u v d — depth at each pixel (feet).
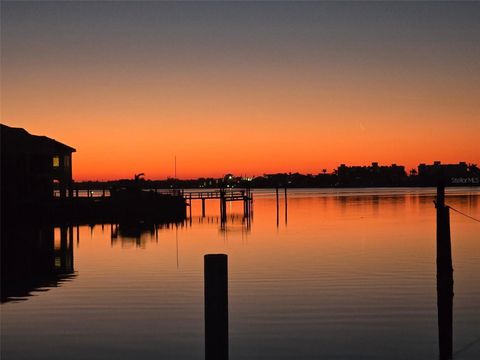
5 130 204.33
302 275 79.61
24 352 46.70
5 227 173.78
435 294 65.36
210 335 26.32
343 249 110.83
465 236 131.13
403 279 75.41
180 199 232.12
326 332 50.80
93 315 57.77
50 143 217.15
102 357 45.34
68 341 49.34
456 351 46.09
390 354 45.34
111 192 233.55
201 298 65.00
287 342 48.21
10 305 62.75
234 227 171.01
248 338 49.32
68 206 195.00
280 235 142.92
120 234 149.07
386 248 111.86
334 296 64.85
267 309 59.00
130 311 59.16
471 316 56.34
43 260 99.55
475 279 75.56
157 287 71.87
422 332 50.62
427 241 124.88
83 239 136.15
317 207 304.30
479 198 398.01
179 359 44.73
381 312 57.31
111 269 88.07
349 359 44.29
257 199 518.78
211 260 26.43
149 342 48.80
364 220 194.39
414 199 426.10
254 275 79.97
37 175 208.33
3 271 86.94
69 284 75.10
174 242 128.36
